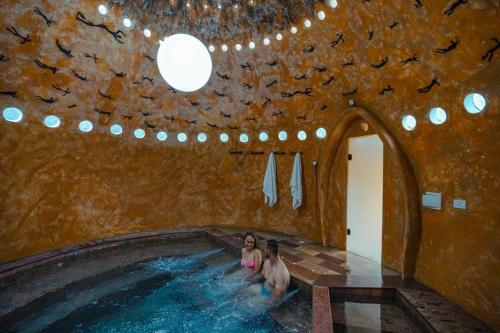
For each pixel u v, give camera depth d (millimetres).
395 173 4301
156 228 7238
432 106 3566
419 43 3488
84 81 5527
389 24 3781
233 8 5586
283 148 6898
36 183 5238
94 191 6215
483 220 2863
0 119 4695
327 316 3000
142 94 6566
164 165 7336
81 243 5887
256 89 6805
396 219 4316
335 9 4496
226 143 7746
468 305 3006
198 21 6016
